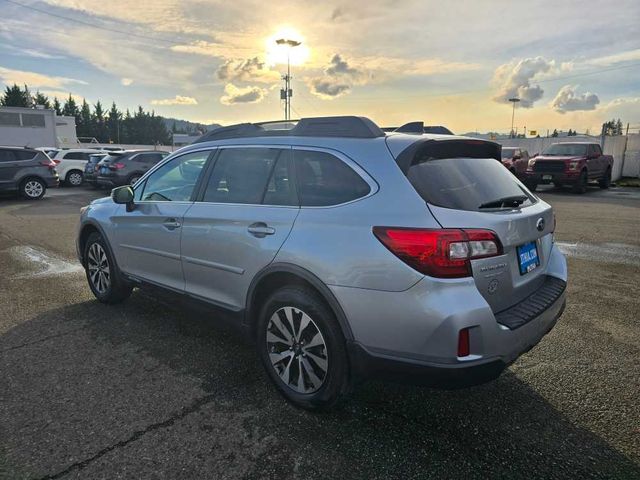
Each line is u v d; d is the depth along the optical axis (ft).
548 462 7.78
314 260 8.60
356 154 8.89
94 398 9.67
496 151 10.41
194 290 11.68
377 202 8.22
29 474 7.39
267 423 8.87
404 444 8.24
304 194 9.39
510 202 8.98
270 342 9.74
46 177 50.34
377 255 7.85
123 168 54.03
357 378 8.77
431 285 7.41
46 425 8.71
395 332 7.76
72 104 360.48
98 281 15.58
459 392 9.99
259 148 10.59
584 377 10.64
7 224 32.45
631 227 30.96
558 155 57.93
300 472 7.54
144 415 9.09
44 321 13.98
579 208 41.16
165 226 12.25
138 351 11.94
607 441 8.33
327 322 8.63
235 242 10.20
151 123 397.39
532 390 10.08
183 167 12.48
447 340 7.33
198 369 11.00
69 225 32.07
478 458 7.88
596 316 14.48
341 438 8.41
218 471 7.54
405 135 9.30
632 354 11.81
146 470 7.54
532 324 8.28
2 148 48.06
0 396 9.71
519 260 8.75
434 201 7.89
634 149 77.56
